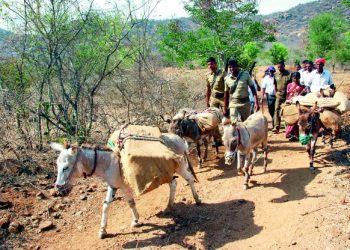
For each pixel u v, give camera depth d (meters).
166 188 7.75
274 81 11.44
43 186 7.68
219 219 6.45
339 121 8.00
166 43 15.04
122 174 5.97
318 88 9.30
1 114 8.42
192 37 15.34
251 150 7.60
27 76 9.86
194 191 6.89
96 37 9.90
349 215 5.91
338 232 5.57
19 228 6.36
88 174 5.95
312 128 7.62
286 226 5.93
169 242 5.93
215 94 9.38
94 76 10.35
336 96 8.39
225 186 7.66
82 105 9.91
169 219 6.58
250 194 7.16
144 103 11.50
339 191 6.73
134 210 6.34
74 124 9.82
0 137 8.33
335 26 30.23
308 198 6.64
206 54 15.63
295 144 9.91
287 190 7.11
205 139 9.00
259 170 8.29
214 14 15.05
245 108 8.37
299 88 10.04
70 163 5.62
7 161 8.13
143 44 10.98
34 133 9.51
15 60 9.44
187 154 6.85
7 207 6.80
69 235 6.30
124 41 10.40
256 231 5.98
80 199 7.38
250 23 15.59
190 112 8.66
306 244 5.45
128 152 5.73
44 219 6.70
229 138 6.62
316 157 8.56
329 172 7.56
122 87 10.79
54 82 10.10
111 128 10.38
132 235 6.19
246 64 16.14
